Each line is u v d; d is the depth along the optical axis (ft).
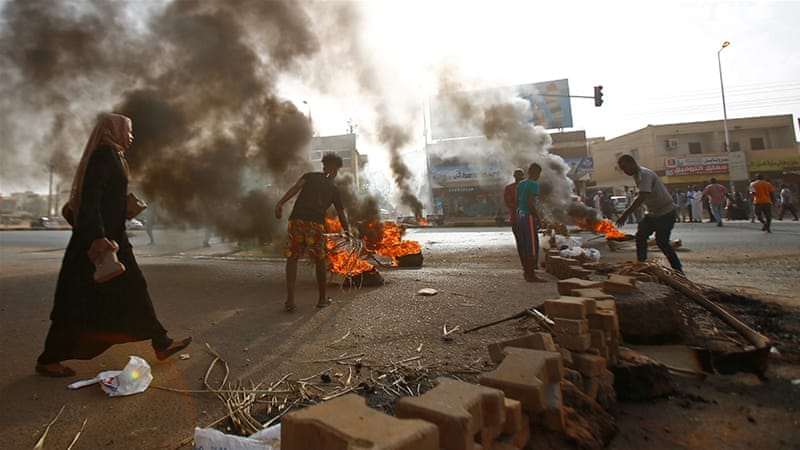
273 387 6.68
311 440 3.39
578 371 6.38
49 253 33.14
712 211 45.80
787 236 30.83
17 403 6.21
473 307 11.35
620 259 21.56
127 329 7.41
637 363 6.91
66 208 7.55
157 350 7.72
